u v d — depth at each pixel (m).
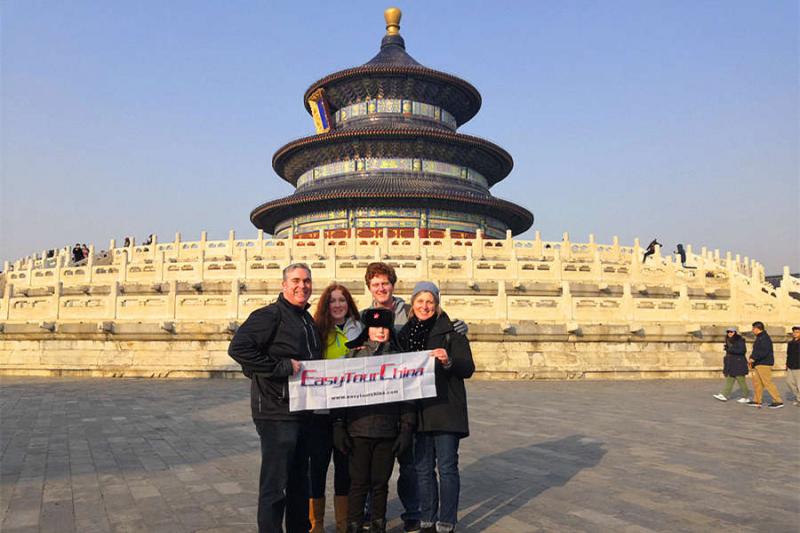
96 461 11.98
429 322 7.98
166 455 12.61
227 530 7.84
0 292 47.75
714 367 30.80
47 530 7.81
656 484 10.22
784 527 7.93
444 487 7.44
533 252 48.00
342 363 7.32
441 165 74.75
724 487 9.99
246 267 38.56
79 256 57.09
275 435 6.95
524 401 21.47
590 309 31.19
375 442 7.46
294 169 80.75
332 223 70.75
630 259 51.88
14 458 12.23
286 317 7.28
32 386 26.06
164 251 49.16
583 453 12.84
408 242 47.84
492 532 7.79
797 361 20.88
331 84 78.31
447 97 79.75
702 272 43.16
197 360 29.84
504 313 30.53
